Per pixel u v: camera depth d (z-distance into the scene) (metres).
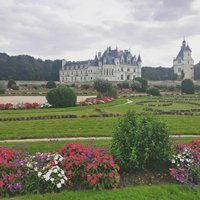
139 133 9.95
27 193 8.42
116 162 10.04
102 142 15.32
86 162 9.23
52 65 159.12
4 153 9.73
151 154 9.90
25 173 8.93
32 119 25.14
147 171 10.23
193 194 8.48
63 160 9.39
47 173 8.73
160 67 165.75
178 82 105.25
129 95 60.00
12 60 139.12
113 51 142.62
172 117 26.06
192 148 10.93
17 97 53.50
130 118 10.57
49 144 14.71
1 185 8.23
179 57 145.75
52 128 20.09
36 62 154.62
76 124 21.83
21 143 15.27
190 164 9.83
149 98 54.12
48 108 34.72
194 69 154.38
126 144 9.98
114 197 8.16
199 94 71.31
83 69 145.62
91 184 8.67
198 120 24.22
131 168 10.12
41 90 74.44
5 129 19.62
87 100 41.56
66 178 8.81
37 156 9.83
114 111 31.55
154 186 8.98
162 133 10.06
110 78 137.50
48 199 7.97
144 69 163.00
